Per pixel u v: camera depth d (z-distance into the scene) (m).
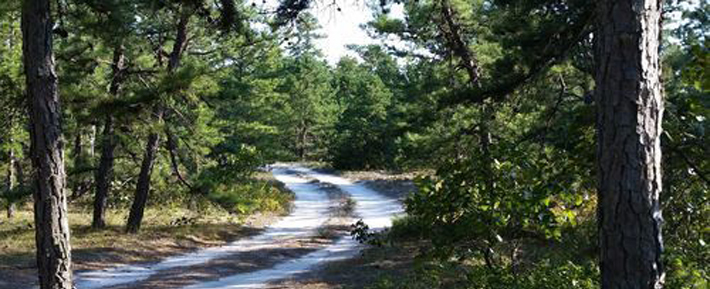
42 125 8.13
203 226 26.16
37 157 8.13
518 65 13.25
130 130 20.20
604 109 4.14
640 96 4.04
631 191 4.00
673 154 5.42
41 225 8.12
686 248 5.31
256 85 43.03
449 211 5.70
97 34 12.09
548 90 15.03
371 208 36.44
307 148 87.31
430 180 5.82
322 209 36.88
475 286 6.36
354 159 66.31
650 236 3.99
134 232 22.91
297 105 75.44
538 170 5.41
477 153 5.68
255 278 16.33
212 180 23.69
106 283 14.98
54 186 8.18
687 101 4.94
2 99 14.58
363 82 70.00
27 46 8.14
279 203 37.47
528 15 13.34
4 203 24.69
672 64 12.80
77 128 20.91
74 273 15.82
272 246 23.08
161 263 18.70
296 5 8.65
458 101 13.69
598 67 4.23
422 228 6.08
